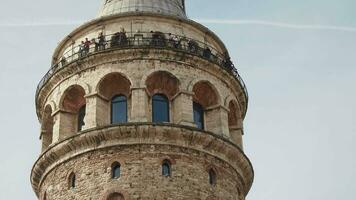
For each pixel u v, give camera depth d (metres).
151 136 44.06
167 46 47.75
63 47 52.00
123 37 48.56
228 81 49.88
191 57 48.09
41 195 46.56
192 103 46.47
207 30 51.75
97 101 46.16
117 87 47.72
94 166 43.62
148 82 46.88
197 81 47.50
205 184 43.72
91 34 50.53
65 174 44.62
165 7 53.97
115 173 43.25
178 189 42.53
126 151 43.59
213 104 48.44
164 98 47.62
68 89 48.00
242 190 47.53
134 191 41.97
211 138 45.09
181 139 44.41
